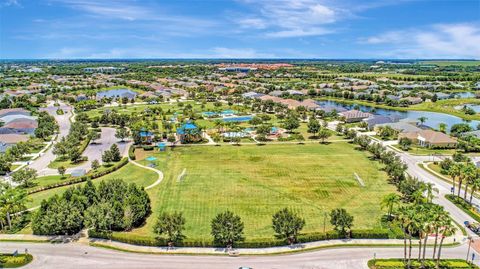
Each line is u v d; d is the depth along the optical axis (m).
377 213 89.56
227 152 145.38
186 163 130.38
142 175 117.75
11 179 110.69
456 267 67.69
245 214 88.81
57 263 68.69
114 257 70.75
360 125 193.12
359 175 117.31
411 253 72.75
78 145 156.25
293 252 72.88
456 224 84.94
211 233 75.56
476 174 94.94
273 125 196.88
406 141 152.75
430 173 121.62
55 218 78.00
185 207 92.69
